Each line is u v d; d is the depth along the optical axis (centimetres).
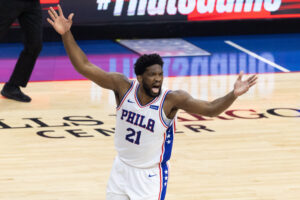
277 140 1630
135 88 964
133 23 2839
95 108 1898
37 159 1477
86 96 2031
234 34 2997
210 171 1412
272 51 2708
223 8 2925
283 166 1445
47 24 2781
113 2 2791
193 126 1739
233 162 1469
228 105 926
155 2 2847
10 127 1706
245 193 1290
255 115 1844
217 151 1545
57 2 2734
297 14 2973
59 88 2125
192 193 1288
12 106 1902
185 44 2811
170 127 975
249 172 1406
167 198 1262
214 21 2939
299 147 1578
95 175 1387
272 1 2953
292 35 3030
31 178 1362
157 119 948
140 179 973
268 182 1348
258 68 2420
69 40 980
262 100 1997
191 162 1468
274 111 1883
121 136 976
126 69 2356
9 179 1354
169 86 2142
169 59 2536
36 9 1905
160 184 976
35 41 1914
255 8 2953
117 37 2888
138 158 971
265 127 1734
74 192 1292
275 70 2391
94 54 2594
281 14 2966
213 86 2155
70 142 1597
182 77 2273
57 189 1305
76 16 2756
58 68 2400
